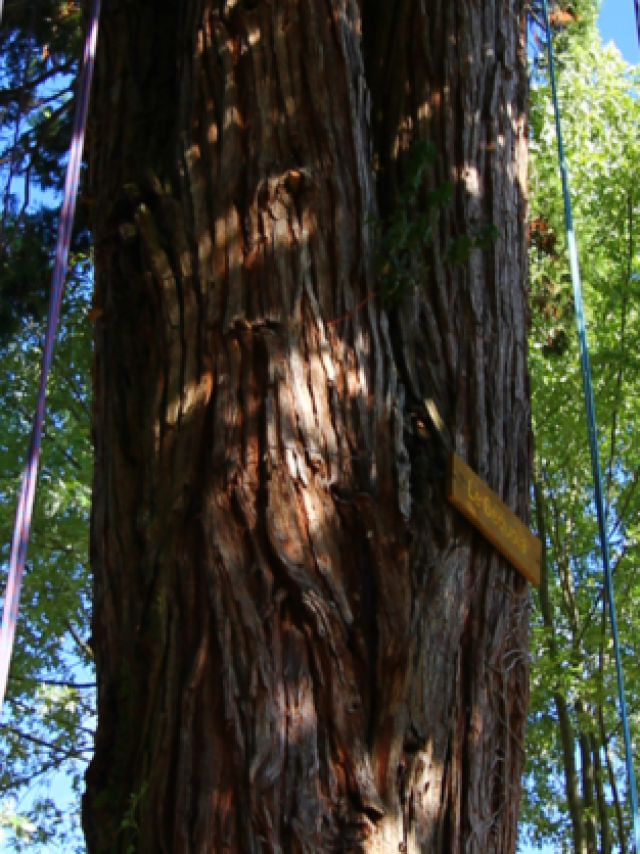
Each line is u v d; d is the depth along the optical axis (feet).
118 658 13.50
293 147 14.78
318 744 12.05
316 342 13.88
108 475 14.47
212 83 15.33
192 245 14.42
